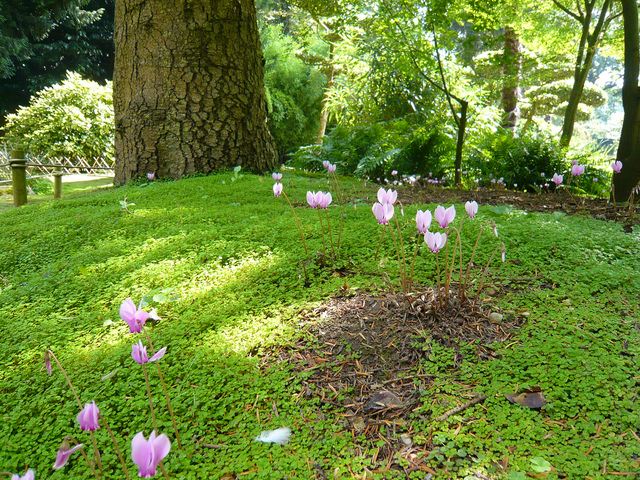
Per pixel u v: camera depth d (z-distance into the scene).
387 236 4.16
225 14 8.05
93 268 4.16
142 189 7.43
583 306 2.82
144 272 3.91
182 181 7.61
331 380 2.40
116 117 8.66
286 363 2.57
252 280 3.59
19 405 2.39
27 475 1.21
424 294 2.91
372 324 2.81
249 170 8.56
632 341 2.40
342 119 16.69
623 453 1.74
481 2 8.99
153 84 8.03
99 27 31.72
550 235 3.97
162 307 3.31
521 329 2.65
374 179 10.25
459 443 1.88
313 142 23.38
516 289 3.17
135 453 1.18
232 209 5.67
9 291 3.95
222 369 2.52
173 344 2.81
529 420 1.95
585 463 1.71
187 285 3.64
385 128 11.06
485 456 1.79
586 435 1.84
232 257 4.09
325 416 2.16
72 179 14.43
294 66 24.88
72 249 4.86
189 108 8.03
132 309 1.81
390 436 2.00
